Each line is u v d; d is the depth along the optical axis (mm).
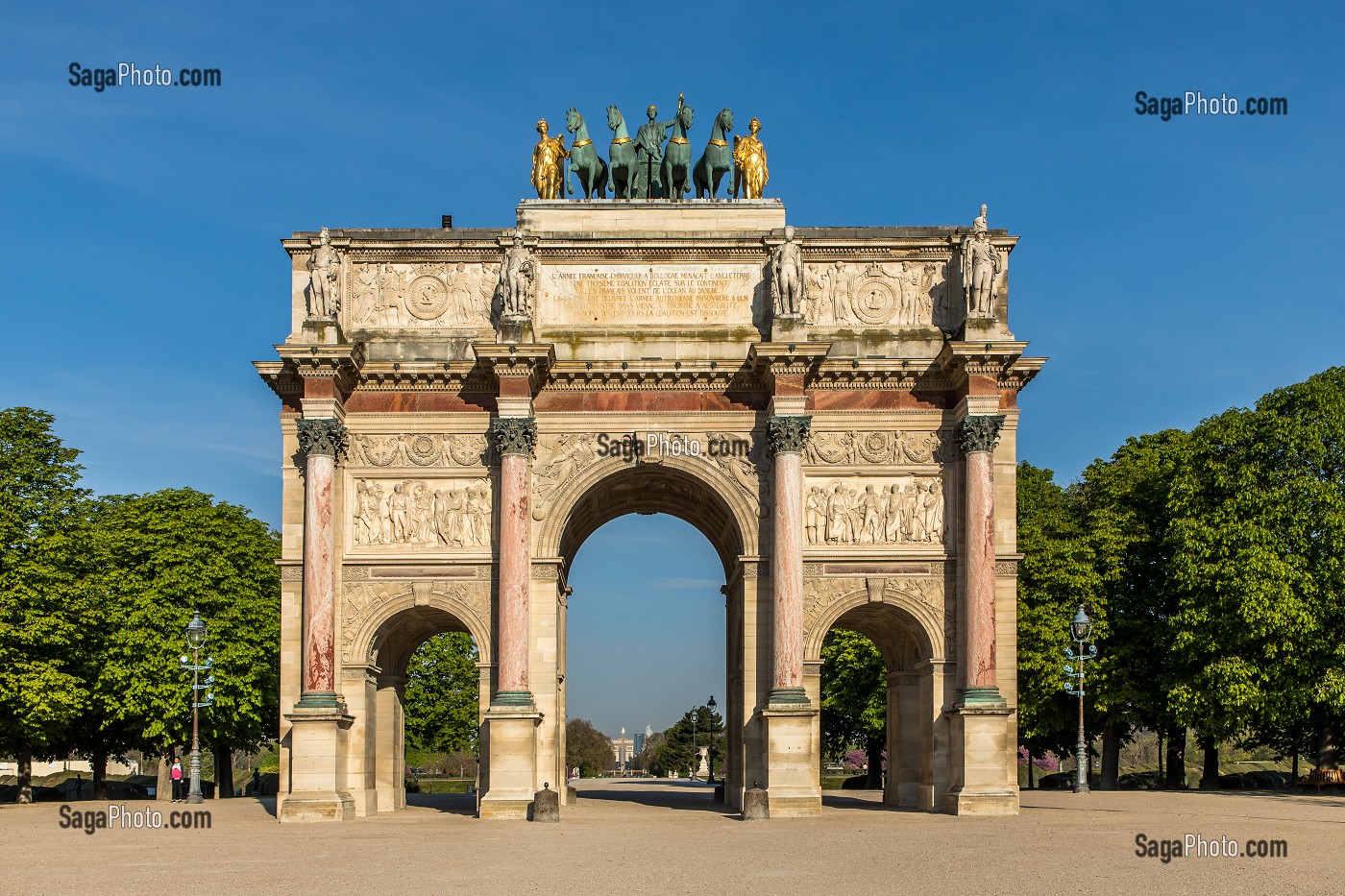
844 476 68000
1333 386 83000
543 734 66188
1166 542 85812
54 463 88750
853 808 72125
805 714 63844
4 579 82188
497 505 67562
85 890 34188
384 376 67688
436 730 137500
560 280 69812
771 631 66625
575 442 68062
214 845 47750
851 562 67375
